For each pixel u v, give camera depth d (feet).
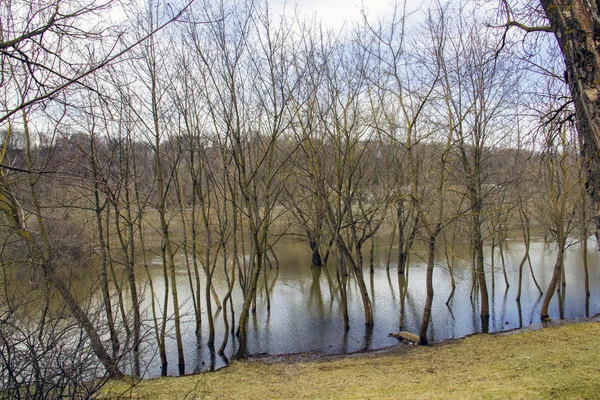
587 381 24.41
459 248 97.96
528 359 32.01
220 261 90.58
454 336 47.29
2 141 33.94
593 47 12.76
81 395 17.62
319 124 49.24
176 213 52.60
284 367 37.68
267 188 41.73
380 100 63.31
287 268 90.48
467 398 23.75
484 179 50.67
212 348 45.19
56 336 17.28
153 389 30.40
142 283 71.26
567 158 51.88
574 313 53.98
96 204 35.29
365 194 72.38
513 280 73.10
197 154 52.49
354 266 51.72
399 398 25.32
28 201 19.07
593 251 92.68
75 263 31.94
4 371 15.78
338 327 51.88
